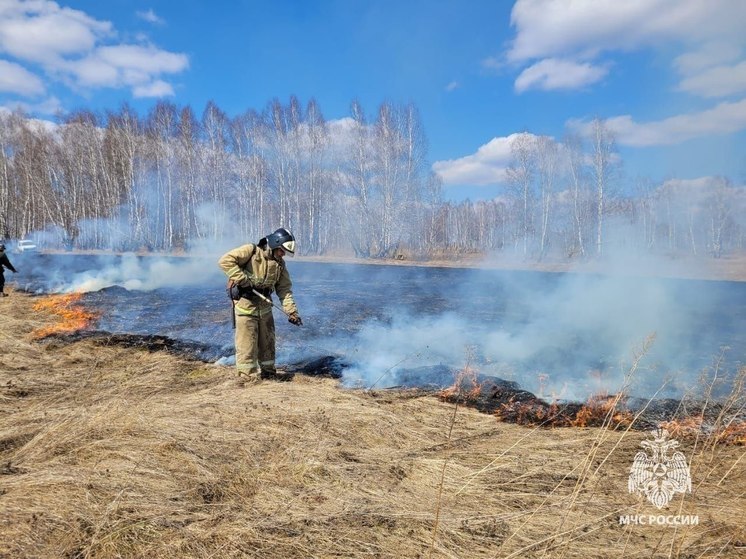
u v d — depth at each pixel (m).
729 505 2.27
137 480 2.42
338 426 3.26
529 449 2.98
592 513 2.22
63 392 4.20
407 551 1.92
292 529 2.05
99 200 38.25
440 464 2.70
